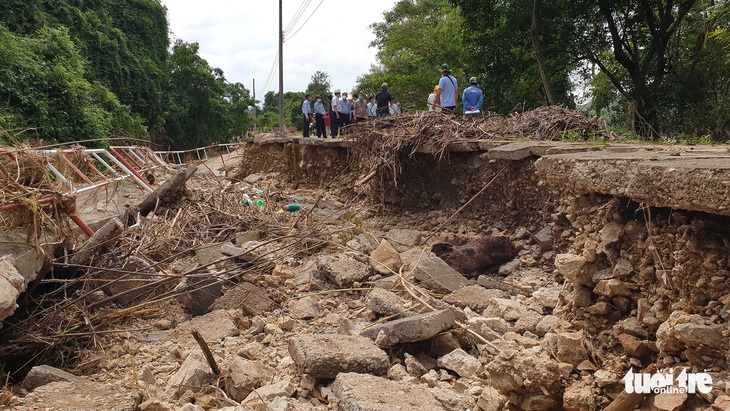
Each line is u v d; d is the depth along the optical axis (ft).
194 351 13.94
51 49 56.85
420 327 13.91
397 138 28.96
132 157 41.27
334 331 15.93
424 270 19.26
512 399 10.48
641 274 10.58
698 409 8.35
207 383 12.77
